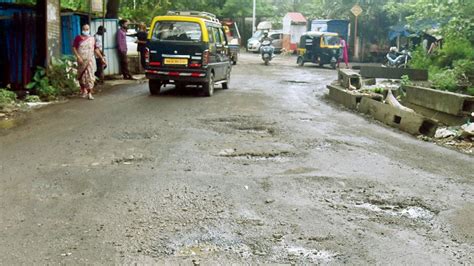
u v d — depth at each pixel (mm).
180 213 5062
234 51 29531
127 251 4172
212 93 14867
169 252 4188
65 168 6566
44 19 13320
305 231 4703
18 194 5512
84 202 5305
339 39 29750
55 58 13797
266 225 4820
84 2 20531
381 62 36156
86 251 4156
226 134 9039
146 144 8055
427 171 7012
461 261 4176
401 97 13172
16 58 13398
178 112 11305
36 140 8133
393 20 34844
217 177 6324
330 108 12969
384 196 5828
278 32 47062
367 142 8836
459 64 15266
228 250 4262
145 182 6031
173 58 13977
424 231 4820
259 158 7422
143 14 29219
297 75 23641
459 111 10320
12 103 11406
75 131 8914
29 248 4191
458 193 6039
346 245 4426
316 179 6391
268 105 12938
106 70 18641
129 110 11391
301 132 9453
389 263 4105
